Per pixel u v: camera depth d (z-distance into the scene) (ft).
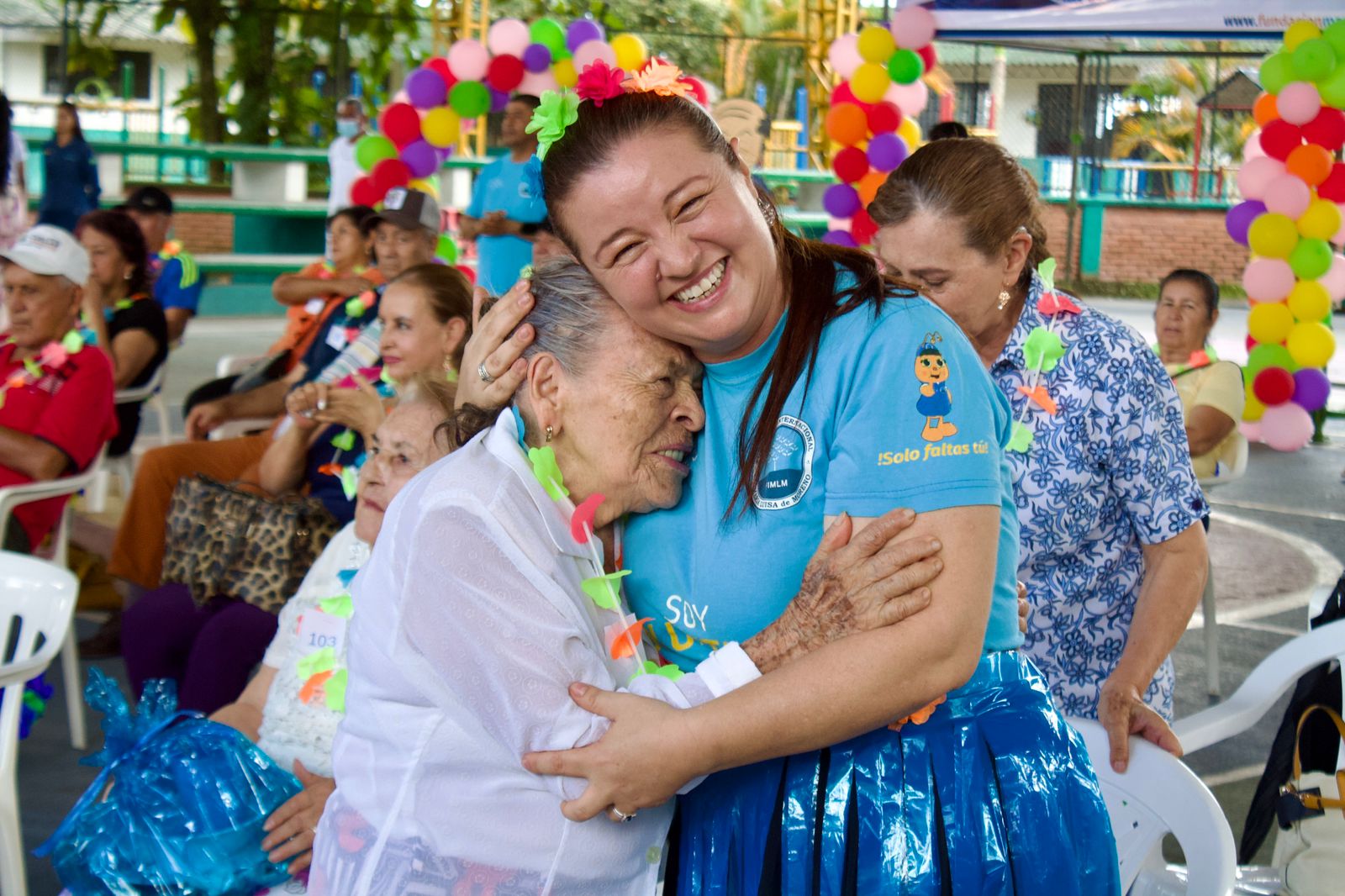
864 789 5.24
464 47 23.88
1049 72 79.66
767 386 5.24
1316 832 7.45
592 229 4.91
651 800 4.91
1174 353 16.99
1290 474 27.07
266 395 16.10
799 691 4.74
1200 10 22.65
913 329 5.05
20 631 9.02
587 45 23.95
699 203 4.84
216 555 11.36
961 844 5.14
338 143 35.27
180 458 14.02
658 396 5.30
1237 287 65.72
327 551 8.59
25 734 10.97
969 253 7.57
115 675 14.40
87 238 18.10
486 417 5.53
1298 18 22.88
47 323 13.55
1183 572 7.72
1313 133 23.00
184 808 6.78
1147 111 81.46
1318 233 23.25
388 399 11.82
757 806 5.39
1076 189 61.77
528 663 4.98
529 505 5.19
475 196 21.07
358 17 57.06
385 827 5.18
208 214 51.78
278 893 6.91
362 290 16.52
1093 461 7.79
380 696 5.22
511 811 5.14
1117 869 5.45
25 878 9.69
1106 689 7.25
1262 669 7.89
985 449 4.95
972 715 5.31
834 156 24.48
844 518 4.94
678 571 5.43
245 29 58.29
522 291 5.43
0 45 83.05
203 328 42.09
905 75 23.79
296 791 7.22
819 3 55.67
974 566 4.83
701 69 68.23
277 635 8.52
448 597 4.98
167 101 80.64
